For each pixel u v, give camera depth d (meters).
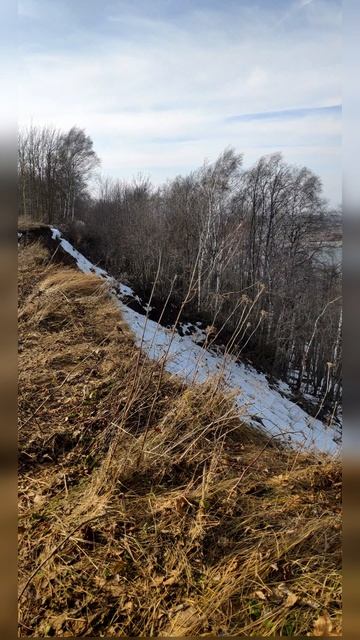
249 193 23.06
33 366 4.71
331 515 2.70
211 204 20.09
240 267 20.61
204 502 2.72
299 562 2.35
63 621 2.07
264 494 3.01
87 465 3.16
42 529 2.54
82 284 8.48
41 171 26.39
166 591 2.20
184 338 8.45
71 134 28.23
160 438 3.34
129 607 2.13
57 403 3.96
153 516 2.65
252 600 2.15
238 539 2.54
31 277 8.44
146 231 20.20
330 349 15.94
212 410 3.91
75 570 2.30
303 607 2.10
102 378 4.43
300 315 19.16
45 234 14.66
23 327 5.97
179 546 2.43
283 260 21.70
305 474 3.24
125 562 2.34
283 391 11.91
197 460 3.22
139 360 3.89
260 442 4.08
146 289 15.77
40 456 3.25
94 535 2.49
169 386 4.25
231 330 14.31
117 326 6.35
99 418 3.65
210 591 2.19
